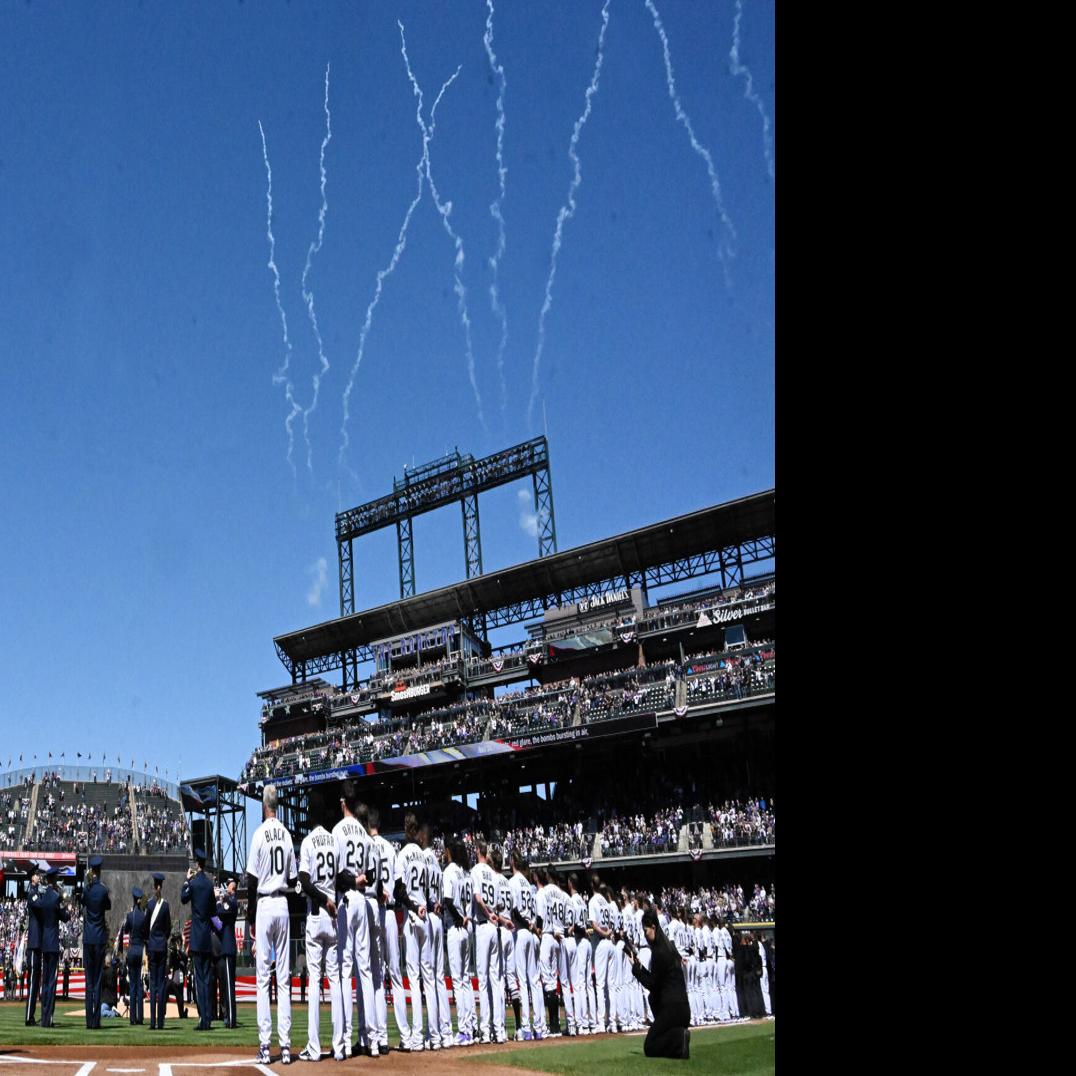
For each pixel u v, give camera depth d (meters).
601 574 57.78
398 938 12.54
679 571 55.53
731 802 47.78
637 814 50.91
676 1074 9.69
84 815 60.34
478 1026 13.97
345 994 10.97
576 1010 16.08
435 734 57.50
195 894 16.80
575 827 51.38
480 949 13.86
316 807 63.53
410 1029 12.22
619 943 17.50
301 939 27.67
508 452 65.44
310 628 68.88
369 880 11.55
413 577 69.31
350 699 65.69
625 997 17.64
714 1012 20.78
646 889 49.09
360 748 60.09
